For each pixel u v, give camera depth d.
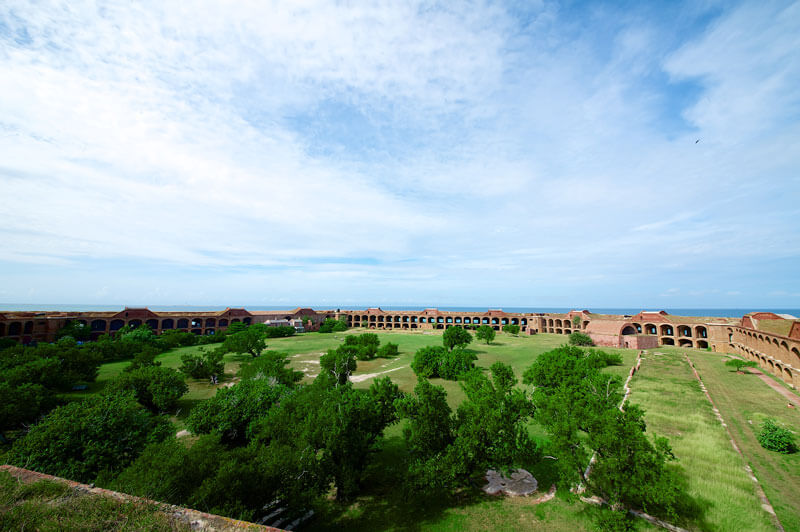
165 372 31.02
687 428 24.92
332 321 109.50
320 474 17.33
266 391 25.11
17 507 8.40
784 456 21.05
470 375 26.38
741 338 58.38
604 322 86.81
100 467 16.94
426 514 17.14
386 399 21.44
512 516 16.61
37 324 66.62
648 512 15.80
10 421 23.09
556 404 17.94
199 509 12.80
